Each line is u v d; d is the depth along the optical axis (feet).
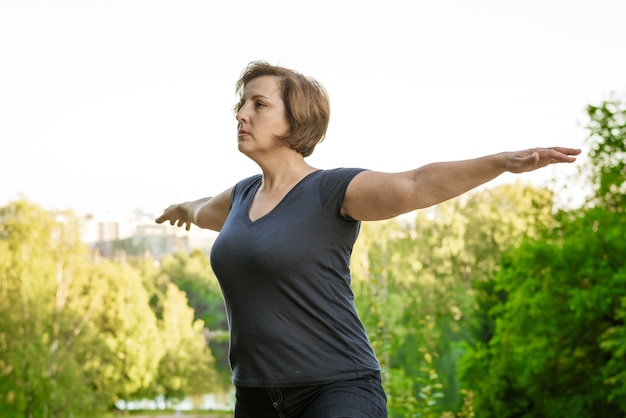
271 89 9.09
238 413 9.03
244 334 8.68
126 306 138.82
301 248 8.50
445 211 132.46
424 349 31.73
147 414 141.69
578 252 63.52
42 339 113.70
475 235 130.72
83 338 123.65
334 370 8.50
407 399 28.99
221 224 10.94
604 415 66.33
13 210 117.70
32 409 111.14
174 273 156.25
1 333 111.86
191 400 149.89
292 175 9.14
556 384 69.05
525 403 72.28
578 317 61.77
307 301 8.53
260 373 8.64
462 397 75.97
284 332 8.52
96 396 125.18
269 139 9.04
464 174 7.97
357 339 8.71
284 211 8.73
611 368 60.23
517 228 124.36
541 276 66.49
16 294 113.80
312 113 9.11
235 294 8.72
